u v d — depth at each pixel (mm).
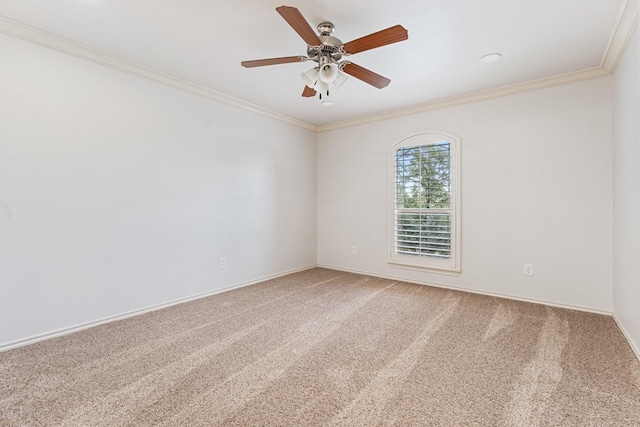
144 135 3021
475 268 3668
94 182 2695
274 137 4410
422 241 4047
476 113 3609
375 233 4520
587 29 2266
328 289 3861
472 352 2217
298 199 4828
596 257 2977
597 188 2959
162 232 3180
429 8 2035
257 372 1973
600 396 1705
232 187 3863
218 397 1717
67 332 2551
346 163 4797
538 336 2467
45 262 2441
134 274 2969
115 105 2816
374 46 2014
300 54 2699
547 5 1996
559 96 3119
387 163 4359
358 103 3926
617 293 2711
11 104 2273
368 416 1560
